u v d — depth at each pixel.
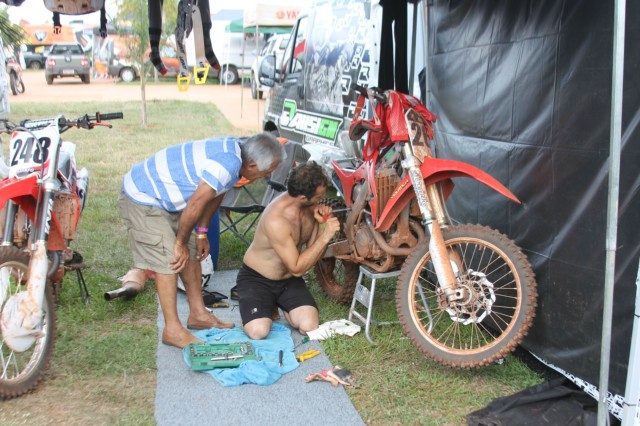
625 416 2.50
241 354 3.43
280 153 3.40
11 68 20.20
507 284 3.36
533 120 3.32
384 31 4.83
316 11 7.46
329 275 4.39
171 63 18.05
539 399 2.98
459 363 3.16
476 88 3.90
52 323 3.25
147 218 3.46
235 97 20.95
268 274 3.80
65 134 12.46
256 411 2.98
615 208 2.32
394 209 3.52
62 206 3.89
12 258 3.11
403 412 2.98
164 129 13.38
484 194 3.80
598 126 2.86
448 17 4.29
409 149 3.37
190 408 3.00
